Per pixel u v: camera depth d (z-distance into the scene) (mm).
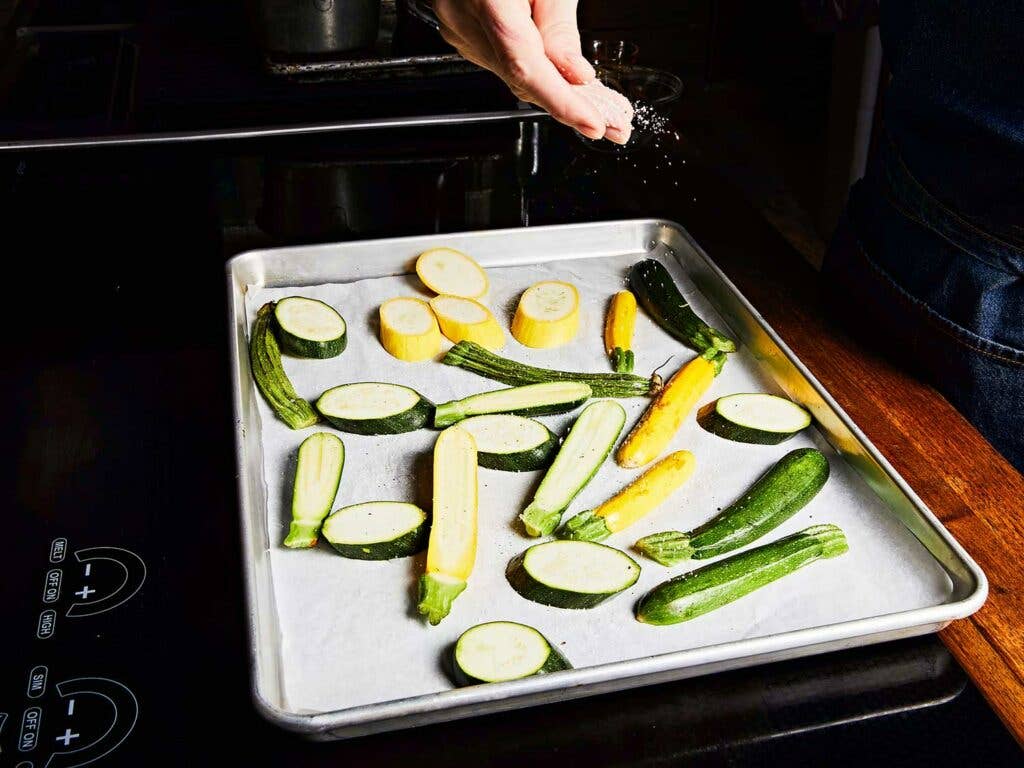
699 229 870
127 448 644
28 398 674
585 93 612
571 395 712
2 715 504
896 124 775
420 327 752
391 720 491
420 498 647
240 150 943
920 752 503
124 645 536
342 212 863
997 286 729
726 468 673
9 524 592
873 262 799
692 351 769
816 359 747
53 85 1049
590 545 604
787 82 2000
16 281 781
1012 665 545
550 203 887
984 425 775
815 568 602
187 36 1168
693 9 1781
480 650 540
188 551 583
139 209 868
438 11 612
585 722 513
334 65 1035
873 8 993
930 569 595
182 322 746
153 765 489
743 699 525
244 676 525
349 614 576
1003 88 683
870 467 642
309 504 623
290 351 747
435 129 979
